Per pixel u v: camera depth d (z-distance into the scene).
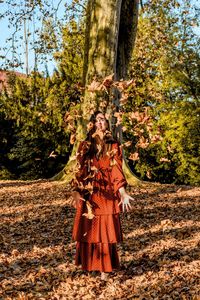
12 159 27.72
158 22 18.62
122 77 13.19
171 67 25.89
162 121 26.98
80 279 5.39
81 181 5.14
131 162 29.94
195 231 7.58
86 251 5.20
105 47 11.83
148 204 10.13
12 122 28.02
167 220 8.25
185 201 10.48
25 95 26.66
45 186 12.55
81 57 24.66
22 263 6.16
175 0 17.70
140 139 5.01
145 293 4.88
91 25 12.09
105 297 4.85
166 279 5.25
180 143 27.17
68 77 25.05
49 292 5.08
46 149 26.88
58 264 6.01
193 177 28.03
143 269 5.64
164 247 6.60
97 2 11.93
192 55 26.39
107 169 5.16
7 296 4.96
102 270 5.13
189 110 27.33
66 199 10.73
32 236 7.61
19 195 11.51
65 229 8.02
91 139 5.21
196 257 6.07
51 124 25.69
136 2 13.24
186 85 27.22
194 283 5.08
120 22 13.14
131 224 8.28
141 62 19.22
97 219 5.12
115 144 5.18
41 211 9.57
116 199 5.16
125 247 6.71
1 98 27.52
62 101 24.59
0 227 8.33
